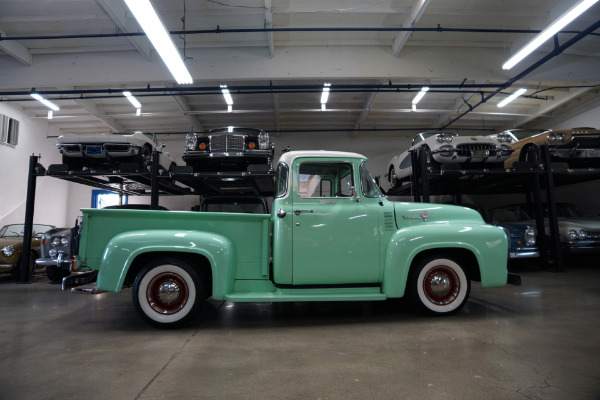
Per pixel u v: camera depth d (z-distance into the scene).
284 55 8.00
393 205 3.52
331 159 3.48
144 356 2.49
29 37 6.72
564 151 6.93
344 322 3.36
